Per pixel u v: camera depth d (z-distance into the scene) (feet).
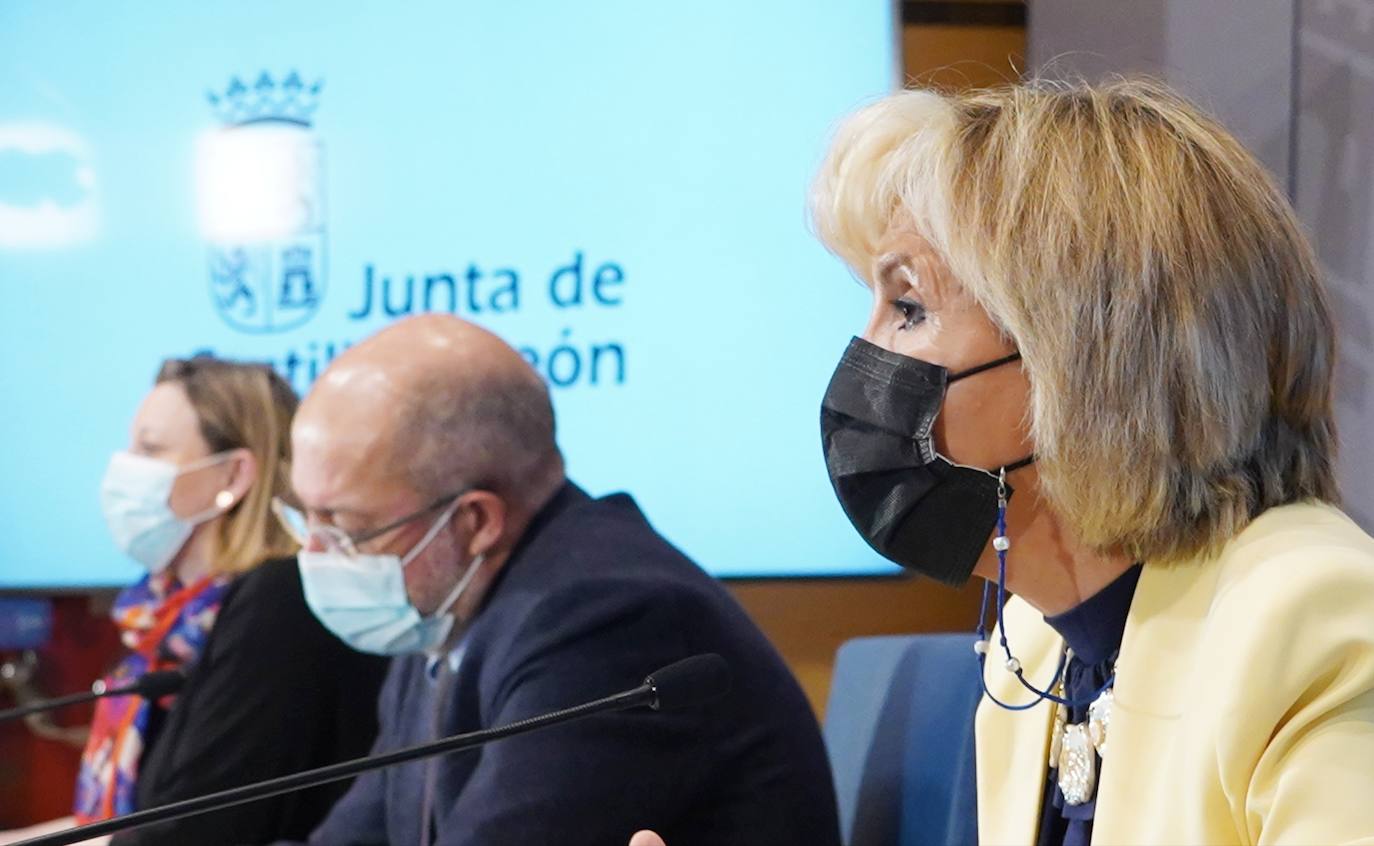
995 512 4.07
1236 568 3.72
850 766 6.63
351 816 7.62
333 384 7.33
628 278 9.70
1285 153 6.98
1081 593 4.11
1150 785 3.76
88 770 9.08
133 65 10.67
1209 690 3.58
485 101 9.99
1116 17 7.96
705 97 9.60
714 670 4.60
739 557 9.53
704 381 9.59
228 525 9.52
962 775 5.88
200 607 9.19
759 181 9.51
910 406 4.09
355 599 7.23
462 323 7.44
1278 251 3.85
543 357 9.84
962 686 6.08
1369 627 3.43
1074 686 4.31
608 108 9.75
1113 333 3.74
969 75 9.39
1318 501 3.94
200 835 7.98
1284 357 3.85
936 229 4.00
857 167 4.31
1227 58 7.30
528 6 9.91
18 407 10.76
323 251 10.30
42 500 10.73
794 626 10.02
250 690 8.15
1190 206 3.78
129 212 10.66
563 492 7.33
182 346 10.59
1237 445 3.78
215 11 10.51
